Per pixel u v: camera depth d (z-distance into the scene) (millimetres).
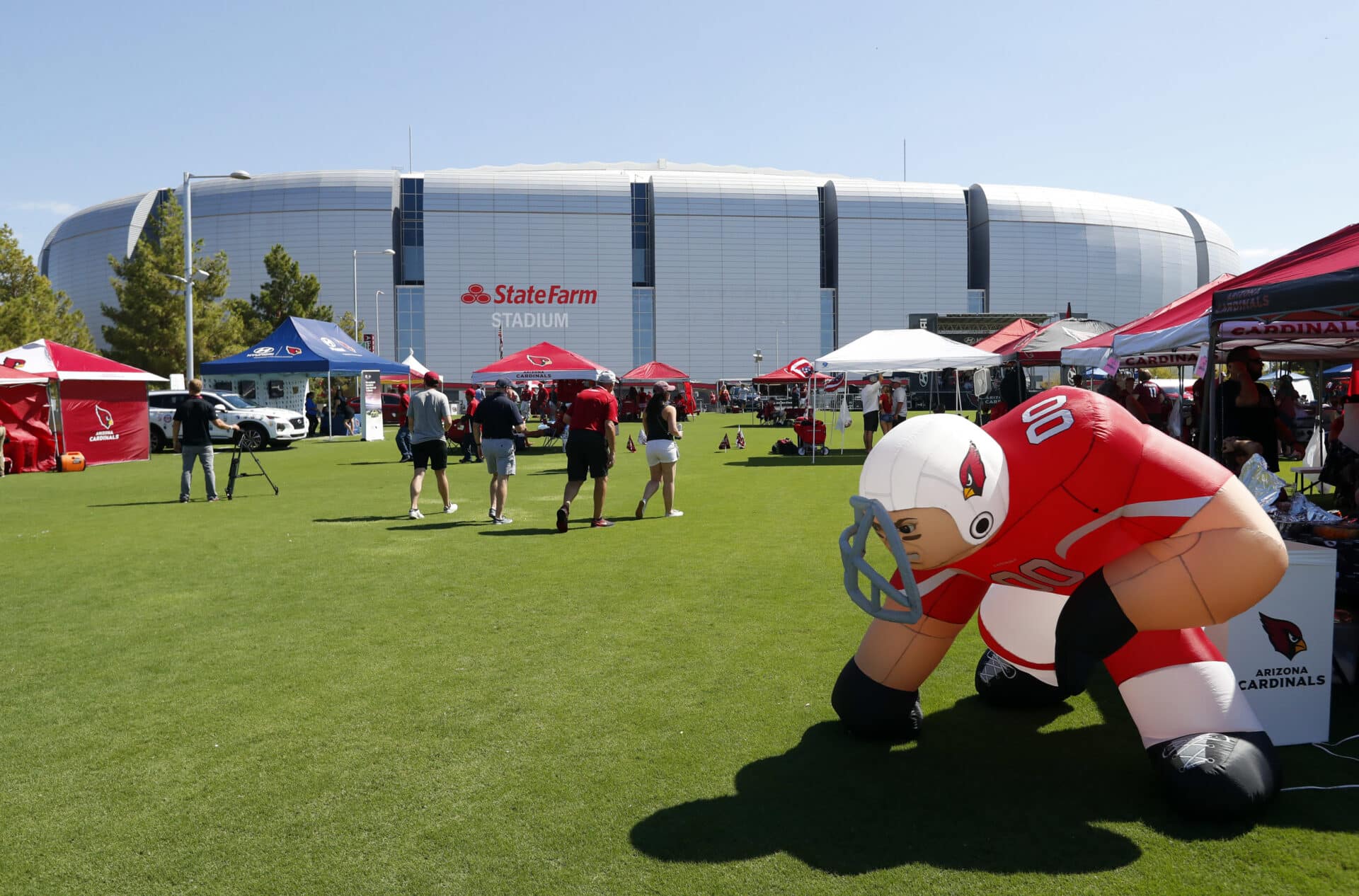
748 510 10648
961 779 3229
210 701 4129
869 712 3520
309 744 3602
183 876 2600
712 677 4398
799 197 90688
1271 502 4547
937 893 2455
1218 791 2787
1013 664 3734
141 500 12250
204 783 3238
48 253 103312
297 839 2814
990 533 2922
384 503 11562
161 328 36781
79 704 4094
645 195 90812
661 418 9805
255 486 13945
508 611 5738
